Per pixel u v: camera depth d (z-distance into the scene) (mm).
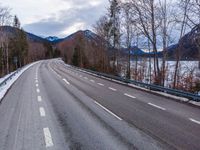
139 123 10156
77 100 16094
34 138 8289
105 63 54500
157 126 9695
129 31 46312
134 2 30125
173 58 33938
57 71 51406
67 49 121688
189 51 29344
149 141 7895
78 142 7832
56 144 7672
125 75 46156
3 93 20000
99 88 22859
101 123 10180
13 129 9414
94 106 13953
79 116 11445
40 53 169625
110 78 34000
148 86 22078
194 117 11258
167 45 31734
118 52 50531
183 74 29422
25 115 11742
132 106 13953
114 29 51469
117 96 17891
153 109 13102
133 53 47719
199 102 15117
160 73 28484
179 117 11242
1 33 60625
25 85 25828
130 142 7801
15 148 7434
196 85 27141
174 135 8531
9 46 81000
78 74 42531
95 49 63438
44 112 12352
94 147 7371
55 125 9875
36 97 17516
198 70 28375
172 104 14641
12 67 76062
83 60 76812
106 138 8211
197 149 7211
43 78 34219
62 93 19469
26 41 107688
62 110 12844
